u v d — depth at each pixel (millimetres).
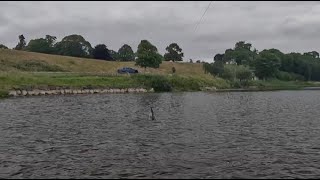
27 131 33719
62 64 175375
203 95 98750
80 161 21938
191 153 23875
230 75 183875
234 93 113625
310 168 20016
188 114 49031
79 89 104375
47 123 39375
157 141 28344
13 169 20203
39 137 30438
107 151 24750
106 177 18547
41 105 62594
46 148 25906
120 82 119312
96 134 31938
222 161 21625
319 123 39094
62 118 43969
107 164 21141
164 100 77188
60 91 100062
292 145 26531
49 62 172250
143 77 126188
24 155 23656
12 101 71562
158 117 45438
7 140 29078
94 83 112750
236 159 22094
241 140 28641
